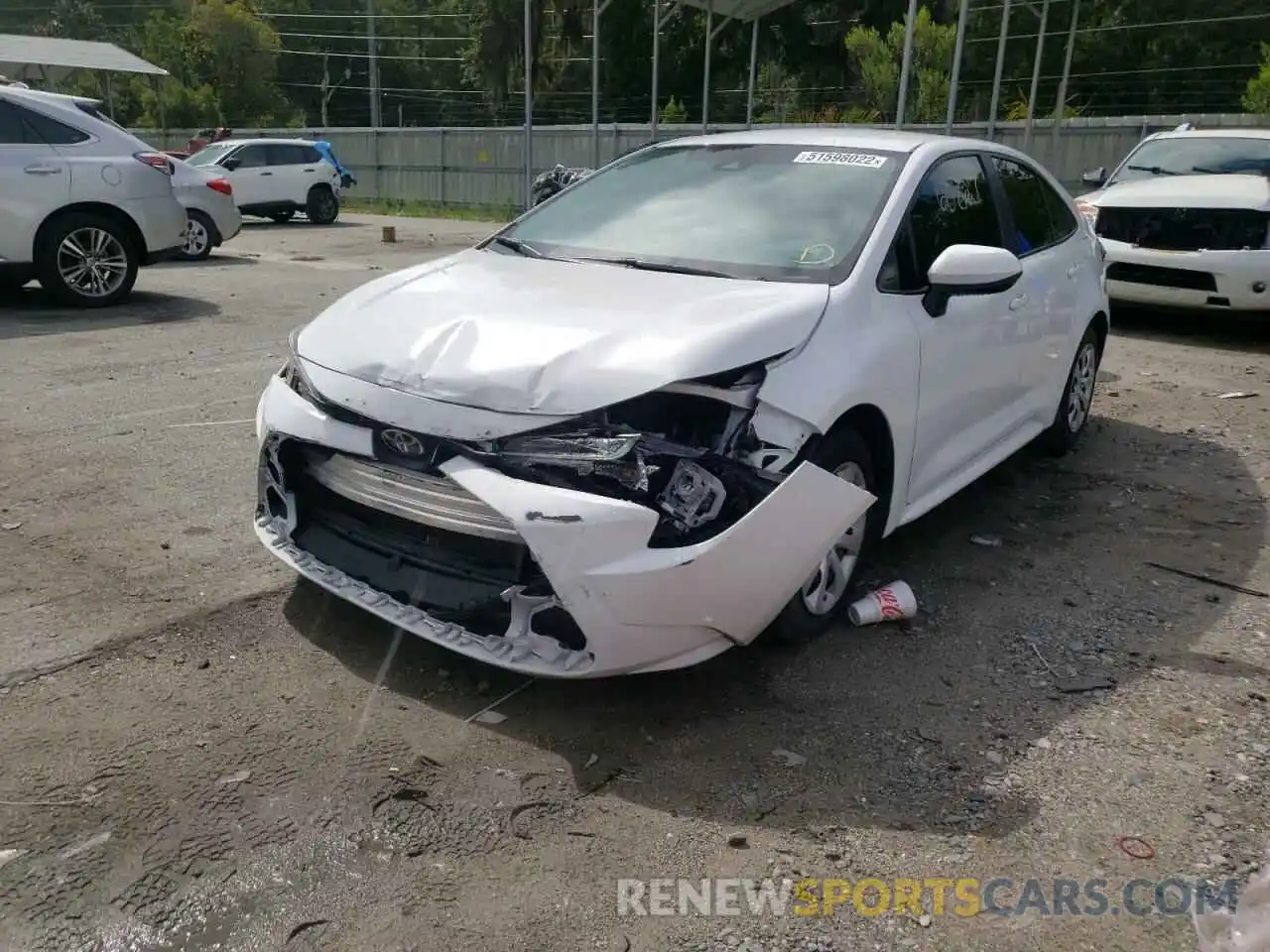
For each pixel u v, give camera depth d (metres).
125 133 9.87
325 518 3.59
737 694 3.42
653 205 4.51
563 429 3.00
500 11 44.19
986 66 36.38
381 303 3.75
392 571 3.33
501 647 3.09
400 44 64.81
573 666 3.02
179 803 2.76
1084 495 5.54
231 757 2.96
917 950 2.39
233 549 4.33
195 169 14.24
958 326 4.25
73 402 6.41
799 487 3.15
